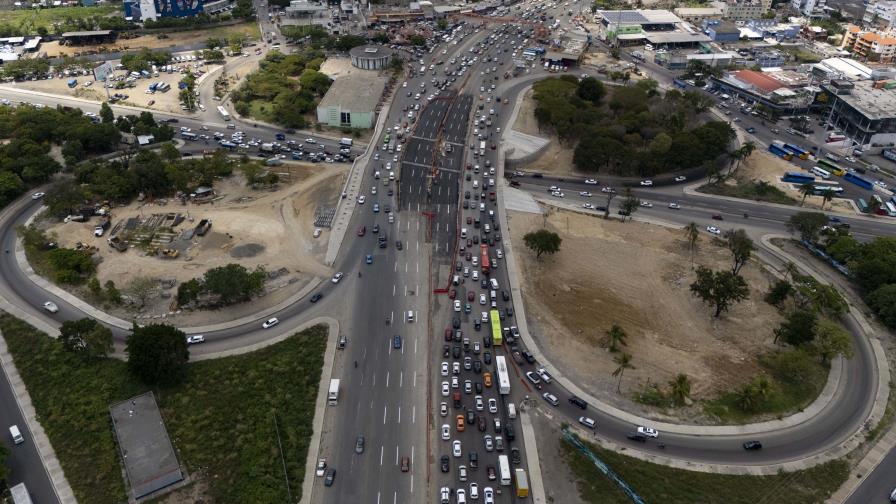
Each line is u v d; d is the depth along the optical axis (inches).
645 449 6215.6
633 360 7244.1
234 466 5920.3
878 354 7485.2
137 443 5959.6
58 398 6584.6
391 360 7170.3
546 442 6264.8
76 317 7637.8
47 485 5812.0
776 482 5930.1
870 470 6087.6
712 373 7096.5
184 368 6879.9
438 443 6254.9
